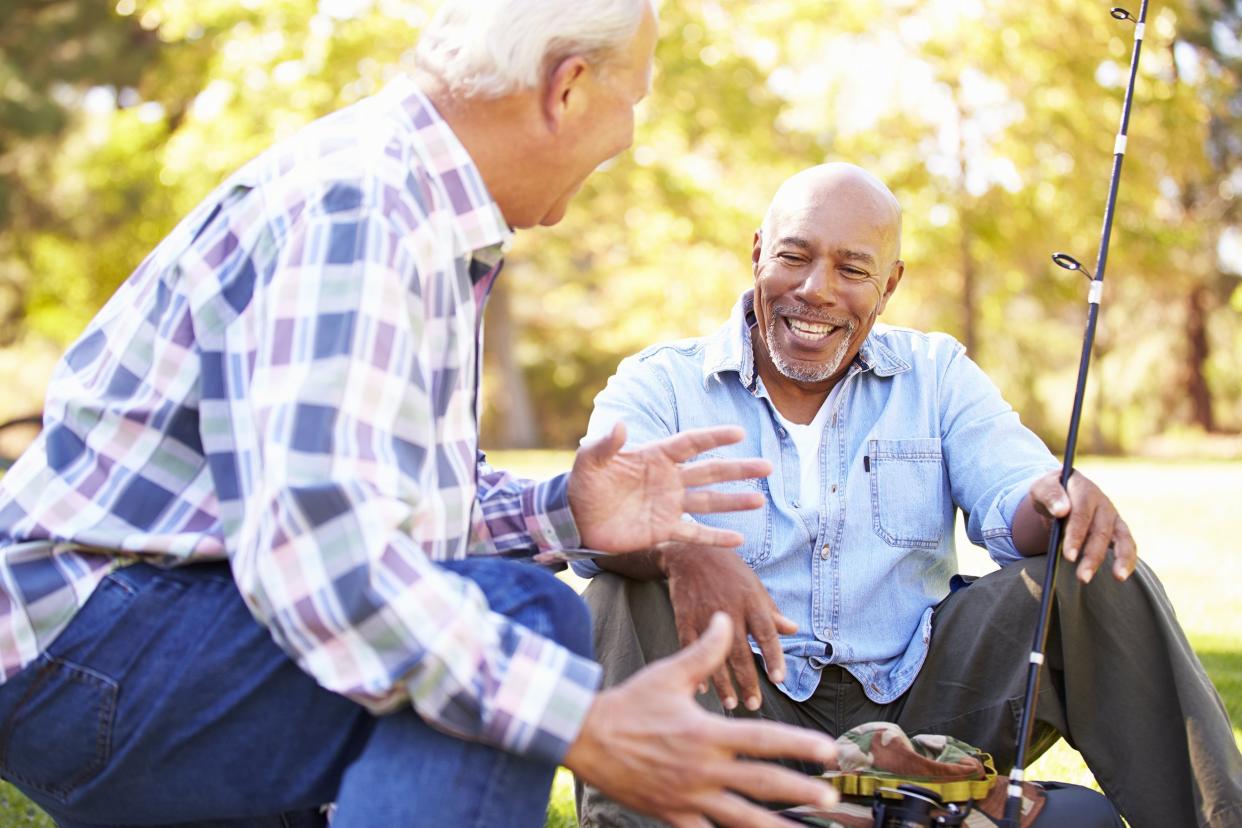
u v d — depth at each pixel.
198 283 1.90
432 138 1.96
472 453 2.02
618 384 2.97
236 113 20.98
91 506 1.90
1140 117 22.67
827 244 2.78
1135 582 2.48
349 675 1.69
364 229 1.81
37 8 21.00
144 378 1.93
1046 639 2.55
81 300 23.92
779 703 2.75
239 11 20.84
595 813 2.46
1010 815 2.24
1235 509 10.83
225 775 1.89
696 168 23.78
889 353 2.98
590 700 1.69
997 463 2.84
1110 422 31.53
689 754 1.67
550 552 2.30
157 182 21.38
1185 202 26.47
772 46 22.97
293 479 1.69
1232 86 23.75
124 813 1.95
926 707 2.71
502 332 28.78
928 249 23.75
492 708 1.68
